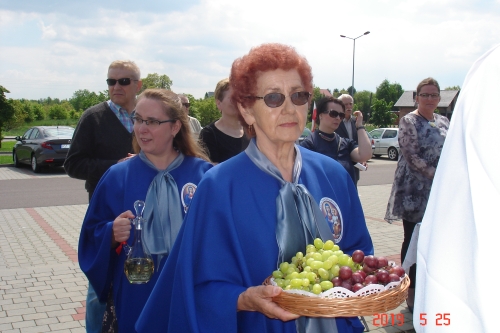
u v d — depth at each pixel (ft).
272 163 6.27
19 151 58.44
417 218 13.65
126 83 12.01
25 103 194.18
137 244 8.00
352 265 5.63
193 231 5.95
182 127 9.37
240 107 6.47
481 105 3.35
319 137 15.51
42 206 33.37
